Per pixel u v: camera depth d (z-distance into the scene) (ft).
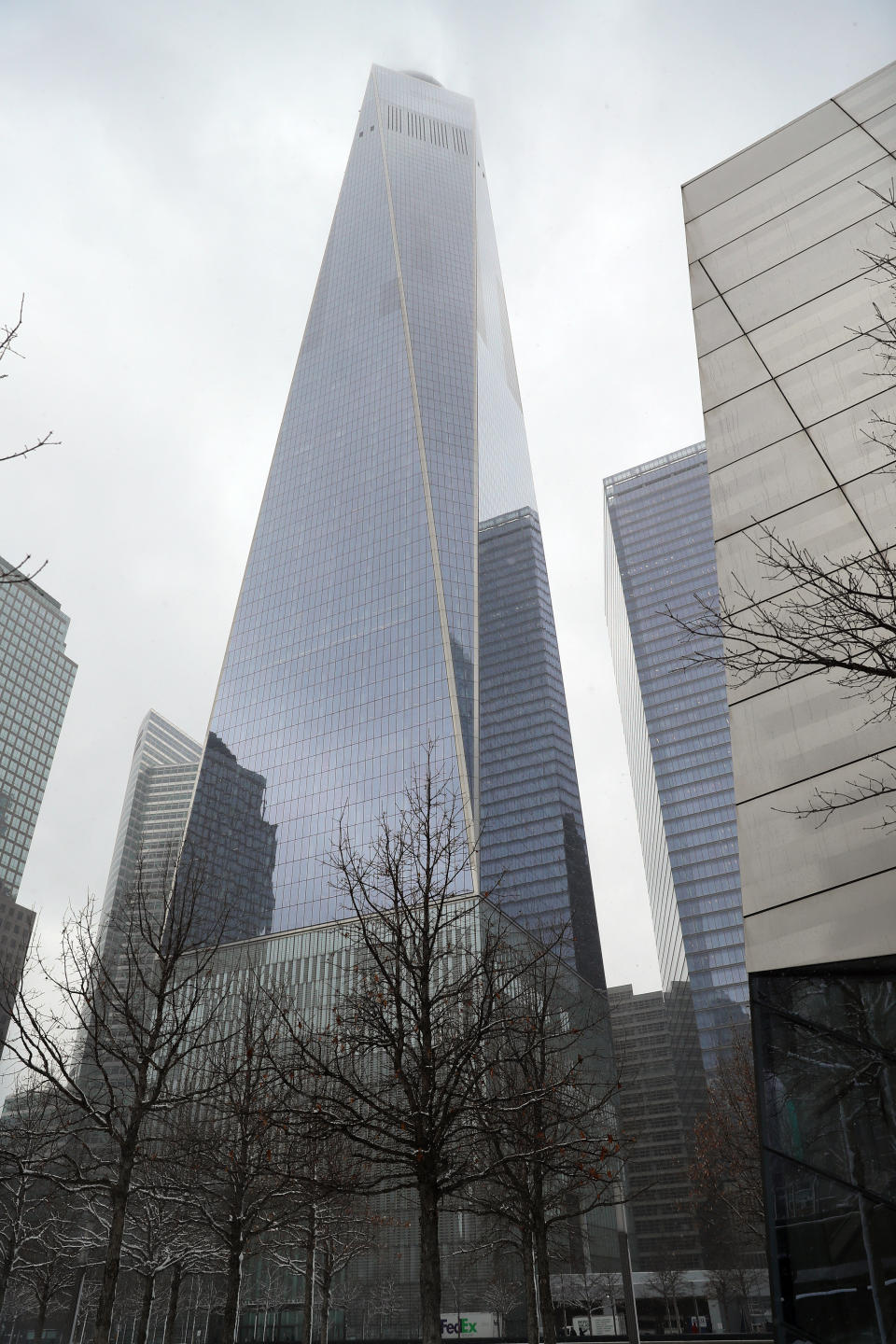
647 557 599.57
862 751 41.04
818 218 63.16
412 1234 252.42
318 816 368.48
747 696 47.16
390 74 653.71
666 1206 432.66
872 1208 32.12
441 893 71.15
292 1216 80.74
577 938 368.89
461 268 549.54
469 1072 61.52
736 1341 249.34
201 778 416.05
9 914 430.61
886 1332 30.37
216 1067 75.51
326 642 419.54
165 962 72.38
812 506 50.14
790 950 38.96
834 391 53.26
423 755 358.84
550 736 431.84
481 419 486.79
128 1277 187.21
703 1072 443.32
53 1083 60.85
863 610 36.11
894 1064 33.58
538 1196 77.97
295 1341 256.11
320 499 469.57
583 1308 294.87
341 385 504.84
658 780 529.45
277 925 334.24
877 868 37.93
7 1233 101.24
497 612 444.55
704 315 66.80
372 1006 60.95
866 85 67.82
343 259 568.00
